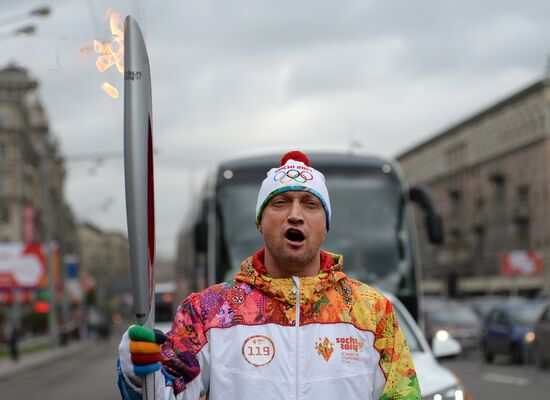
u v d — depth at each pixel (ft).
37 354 122.72
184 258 66.33
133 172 8.46
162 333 8.33
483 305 101.14
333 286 9.20
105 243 452.76
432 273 304.91
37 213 271.08
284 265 9.07
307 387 8.82
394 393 9.12
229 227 37.01
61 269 148.05
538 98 220.84
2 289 138.92
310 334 8.95
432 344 25.12
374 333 9.12
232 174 37.76
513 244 234.79
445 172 285.43
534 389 45.93
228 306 9.09
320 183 9.34
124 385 8.39
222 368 8.91
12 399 52.03
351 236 37.93
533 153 224.12
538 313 69.87
